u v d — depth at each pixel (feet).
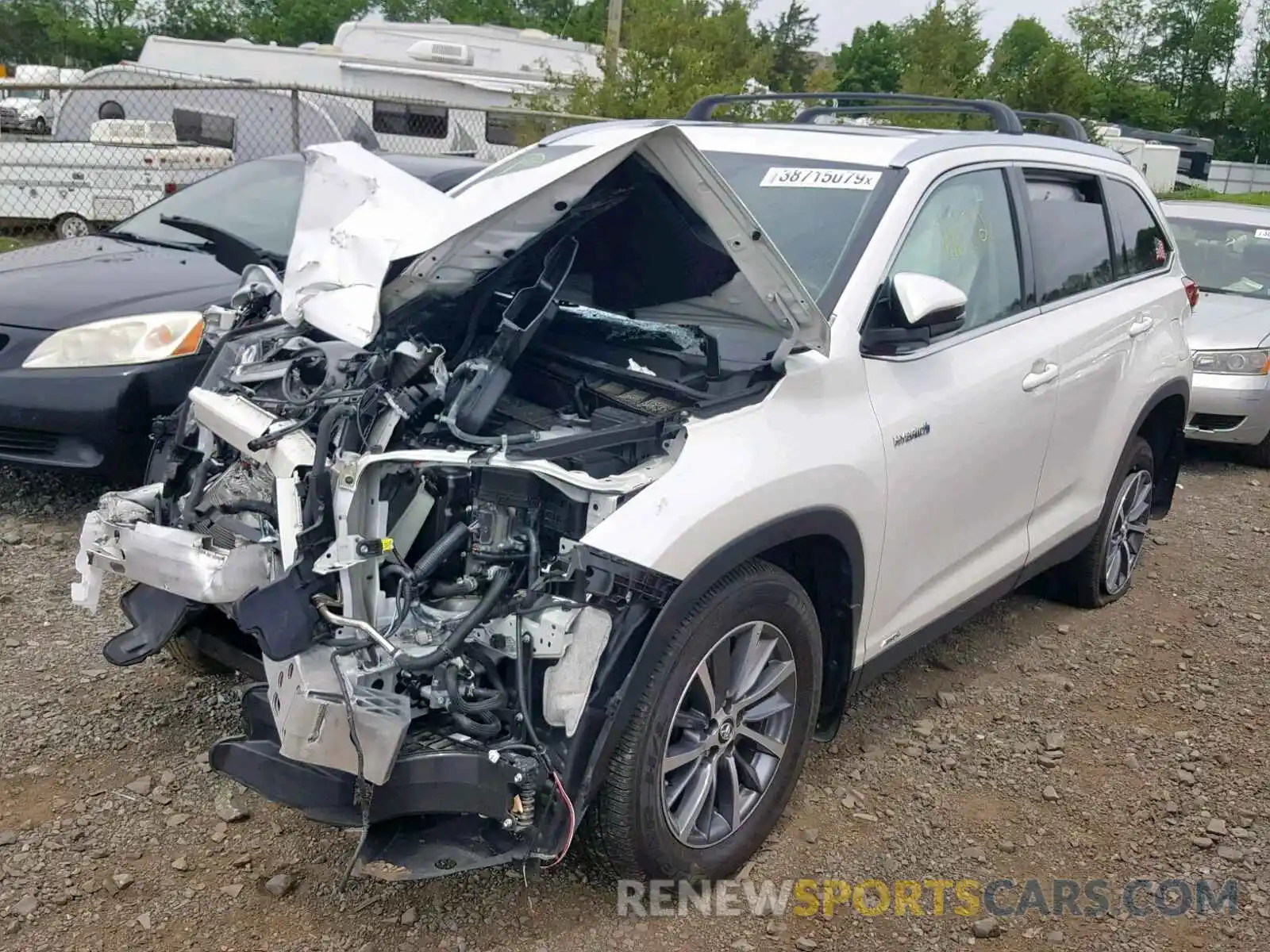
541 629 9.07
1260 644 17.07
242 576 9.57
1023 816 12.37
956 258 13.21
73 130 50.67
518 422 10.40
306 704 8.54
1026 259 14.43
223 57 59.77
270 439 9.65
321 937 9.80
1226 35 225.15
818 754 13.26
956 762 13.34
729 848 10.71
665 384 10.50
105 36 221.46
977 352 13.20
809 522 10.53
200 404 10.75
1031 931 10.57
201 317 17.70
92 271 19.58
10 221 42.91
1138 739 14.11
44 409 16.97
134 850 10.73
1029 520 14.93
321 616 8.88
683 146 9.07
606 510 9.31
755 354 11.29
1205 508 24.38
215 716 12.94
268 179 23.20
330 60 58.03
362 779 8.63
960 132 14.48
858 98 15.81
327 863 10.70
